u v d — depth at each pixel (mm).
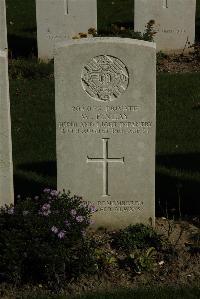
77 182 3174
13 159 3854
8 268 2748
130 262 2908
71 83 3062
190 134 4105
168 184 3547
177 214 3314
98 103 3086
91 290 2775
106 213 3211
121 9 6211
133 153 3141
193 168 3723
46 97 4570
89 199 3193
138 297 2707
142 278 2844
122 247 3020
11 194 3131
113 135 3123
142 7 5340
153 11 5355
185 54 5406
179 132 4125
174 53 5426
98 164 3156
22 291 2775
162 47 5445
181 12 5379
